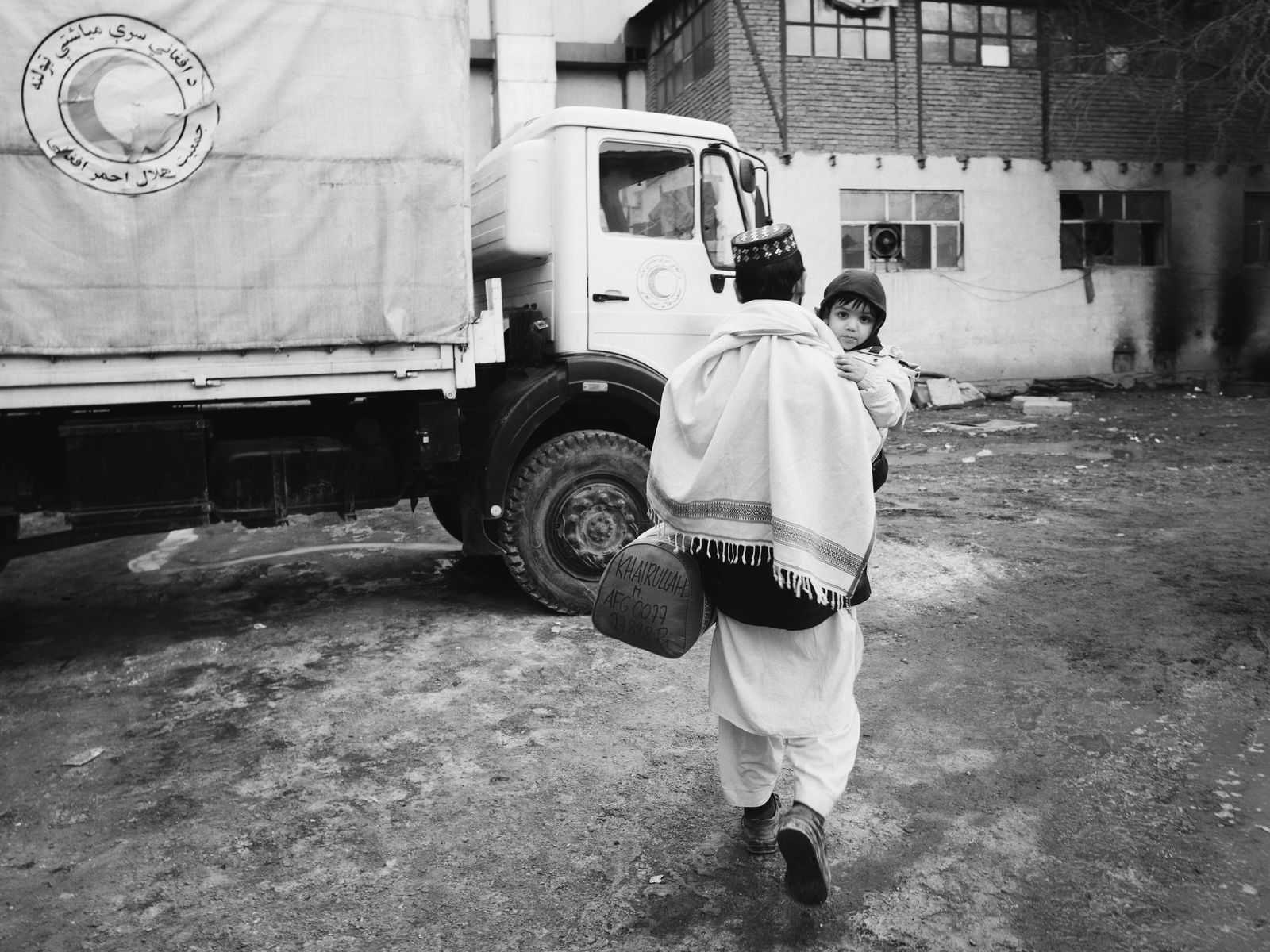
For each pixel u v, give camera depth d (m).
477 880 2.71
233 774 3.45
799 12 15.94
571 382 5.05
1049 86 17.19
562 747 3.55
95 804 3.26
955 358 17.11
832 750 2.36
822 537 2.19
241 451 4.80
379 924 2.51
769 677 2.39
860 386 2.27
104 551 7.66
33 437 4.44
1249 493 7.78
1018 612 4.85
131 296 4.20
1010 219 17.20
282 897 2.66
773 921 2.46
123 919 2.59
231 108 4.29
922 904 2.51
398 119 4.58
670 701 3.98
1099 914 2.44
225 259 4.33
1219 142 17.08
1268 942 2.30
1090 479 8.70
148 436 4.43
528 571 5.14
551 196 5.10
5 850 2.99
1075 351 17.73
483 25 16.89
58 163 4.05
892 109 16.47
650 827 2.96
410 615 5.36
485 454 4.98
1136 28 17.47
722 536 2.30
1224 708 3.66
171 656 4.80
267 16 4.33
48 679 4.55
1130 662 4.14
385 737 3.71
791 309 2.33
